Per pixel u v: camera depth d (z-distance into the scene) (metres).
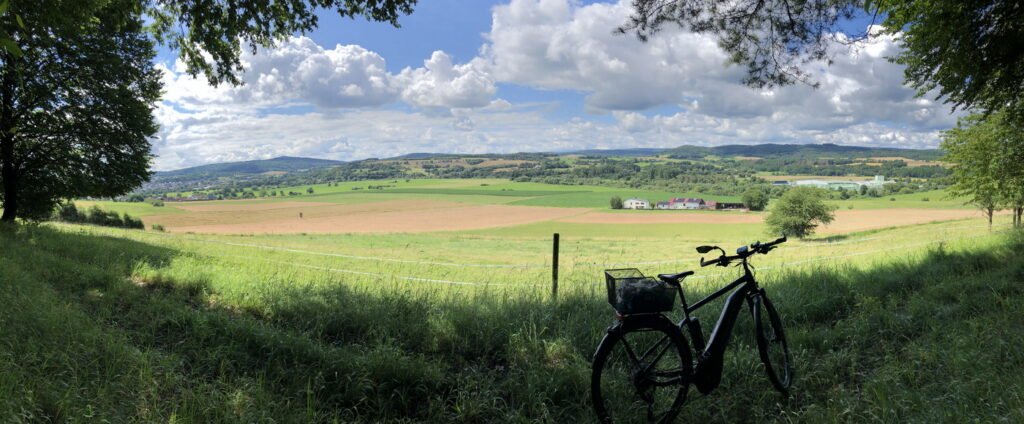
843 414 3.02
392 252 34.00
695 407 3.29
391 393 3.46
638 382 3.16
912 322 4.62
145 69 22.19
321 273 10.53
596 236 80.62
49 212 22.84
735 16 7.02
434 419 3.20
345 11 9.86
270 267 11.17
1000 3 6.32
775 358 3.98
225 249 17.73
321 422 3.00
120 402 2.94
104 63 19.52
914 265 7.98
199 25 9.58
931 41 6.98
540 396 3.37
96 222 55.12
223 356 3.78
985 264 7.33
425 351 4.32
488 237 60.94
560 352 4.16
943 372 3.48
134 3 9.48
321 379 3.45
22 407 2.55
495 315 4.96
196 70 11.05
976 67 6.98
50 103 19.16
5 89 17.75
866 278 6.82
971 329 4.14
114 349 3.53
